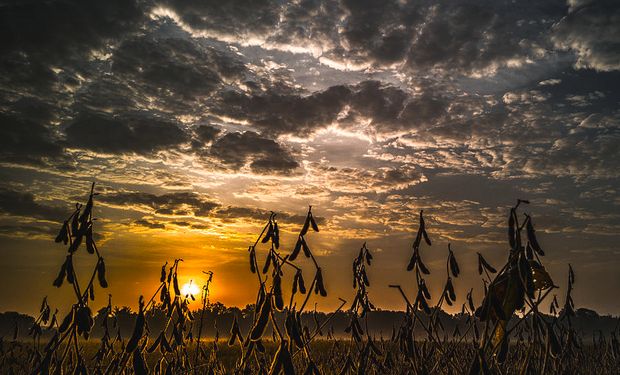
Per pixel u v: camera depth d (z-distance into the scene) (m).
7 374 4.05
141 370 2.88
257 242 2.81
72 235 2.67
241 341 3.17
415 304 3.21
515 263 2.37
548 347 2.39
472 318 3.57
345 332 3.39
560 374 3.07
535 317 2.46
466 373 3.23
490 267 2.78
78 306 2.66
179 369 3.81
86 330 2.67
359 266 3.35
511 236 2.36
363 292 3.31
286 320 2.69
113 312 3.71
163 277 3.75
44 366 2.59
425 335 3.54
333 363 4.30
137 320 2.99
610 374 4.43
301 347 2.64
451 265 3.15
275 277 2.72
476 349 2.54
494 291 2.57
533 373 2.45
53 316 3.84
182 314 3.78
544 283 2.92
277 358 2.59
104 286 2.71
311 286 2.77
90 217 2.71
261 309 2.67
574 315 3.07
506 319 2.45
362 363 3.30
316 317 3.44
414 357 3.20
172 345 3.75
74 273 2.65
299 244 2.82
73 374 2.66
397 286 3.22
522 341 3.40
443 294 3.15
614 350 4.57
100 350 3.64
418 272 3.20
